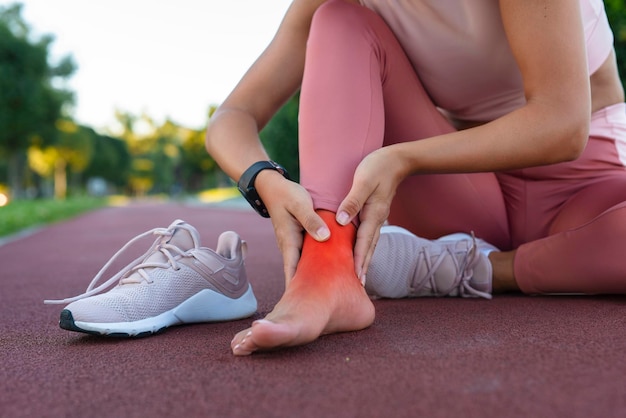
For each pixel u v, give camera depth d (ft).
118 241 21.44
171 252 5.12
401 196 5.93
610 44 5.68
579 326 4.44
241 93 5.62
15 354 4.38
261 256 13.58
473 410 2.76
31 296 8.32
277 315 3.79
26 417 2.96
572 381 3.11
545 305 5.38
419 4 5.11
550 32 4.20
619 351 3.67
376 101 4.65
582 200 5.66
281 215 4.26
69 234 27.02
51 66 83.35
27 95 76.59
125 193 247.70
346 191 4.25
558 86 4.25
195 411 2.92
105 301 4.65
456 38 5.18
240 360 3.79
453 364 3.49
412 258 5.83
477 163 4.38
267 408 2.90
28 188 161.48
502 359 3.56
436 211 5.93
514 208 6.19
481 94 5.67
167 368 3.73
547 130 4.25
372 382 3.21
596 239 5.24
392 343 4.06
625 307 5.16
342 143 4.36
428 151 4.35
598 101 5.81
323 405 2.90
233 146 5.02
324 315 3.91
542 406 2.78
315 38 4.81
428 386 3.11
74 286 9.48
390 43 5.14
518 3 4.27
